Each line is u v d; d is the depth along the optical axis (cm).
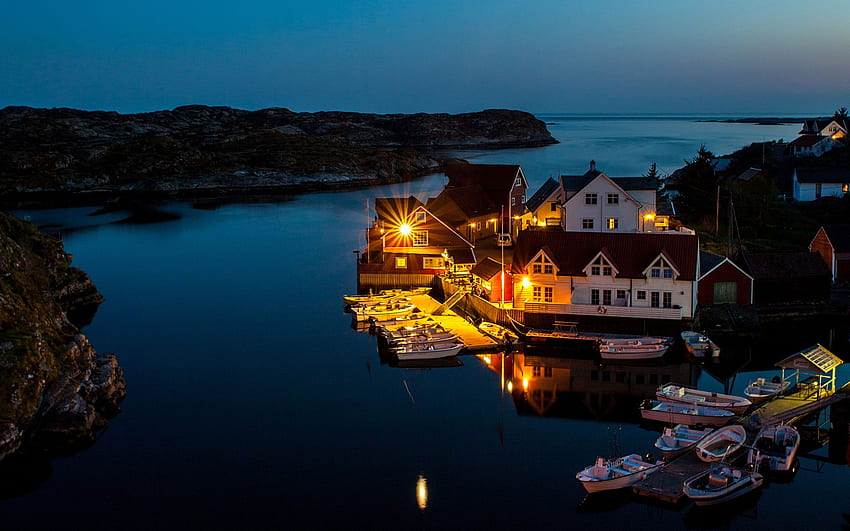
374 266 7994
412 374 5428
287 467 4006
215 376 5403
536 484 3800
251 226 12744
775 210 9694
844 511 3494
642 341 5666
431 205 9169
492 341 5969
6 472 3975
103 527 3462
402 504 3625
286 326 6688
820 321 6378
